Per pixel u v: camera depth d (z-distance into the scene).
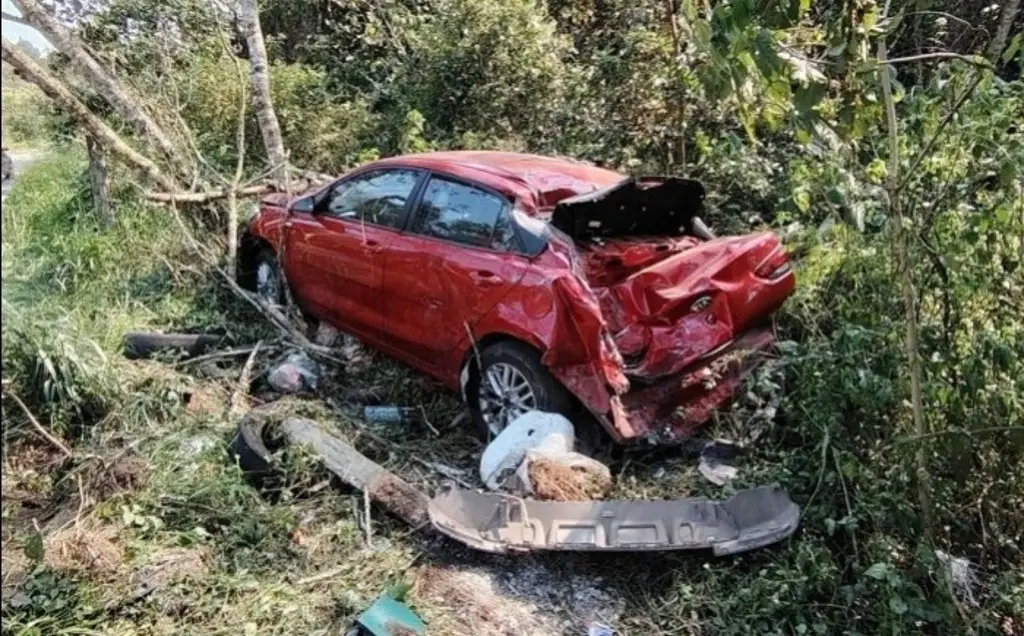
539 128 8.36
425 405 4.87
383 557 3.45
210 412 4.51
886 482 3.44
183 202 6.56
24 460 4.05
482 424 4.45
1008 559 3.50
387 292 4.82
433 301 4.53
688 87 6.62
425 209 4.70
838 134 3.16
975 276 3.45
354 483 3.82
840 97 3.07
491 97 8.66
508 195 4.30
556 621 3.20
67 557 3.26
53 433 4.21
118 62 8.40
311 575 3.32
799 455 3.94
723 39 2.80
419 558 3.48
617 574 3.46
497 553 3.50
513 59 8.57
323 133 9.27
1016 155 3.15
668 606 3.27
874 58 3.11
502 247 4.25
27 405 4.27
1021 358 3.42
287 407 4.45
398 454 4.32
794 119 3.00
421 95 9.15
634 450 4.12
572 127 8.13
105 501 3.62
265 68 7.85
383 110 10.01
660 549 3.43
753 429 4.25
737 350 4.38
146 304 6.02
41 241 6.89
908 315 3.23
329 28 12.18
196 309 5.98
